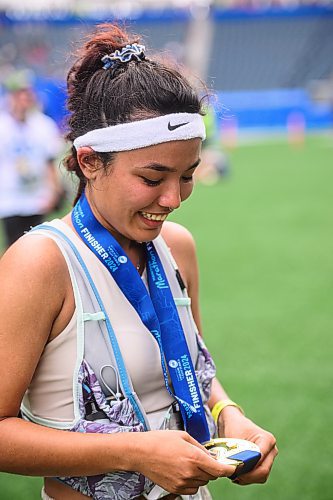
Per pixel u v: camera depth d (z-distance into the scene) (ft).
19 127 22.35
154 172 5.42
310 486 11.78
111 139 5.40
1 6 106.32
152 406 5.91
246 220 36.19
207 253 29.32
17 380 5.42
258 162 60.70
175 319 6.05
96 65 5.78
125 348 5.73
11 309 5.40
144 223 5.63
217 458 5.59
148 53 6.03
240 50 104.06
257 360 17.28
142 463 5.32
